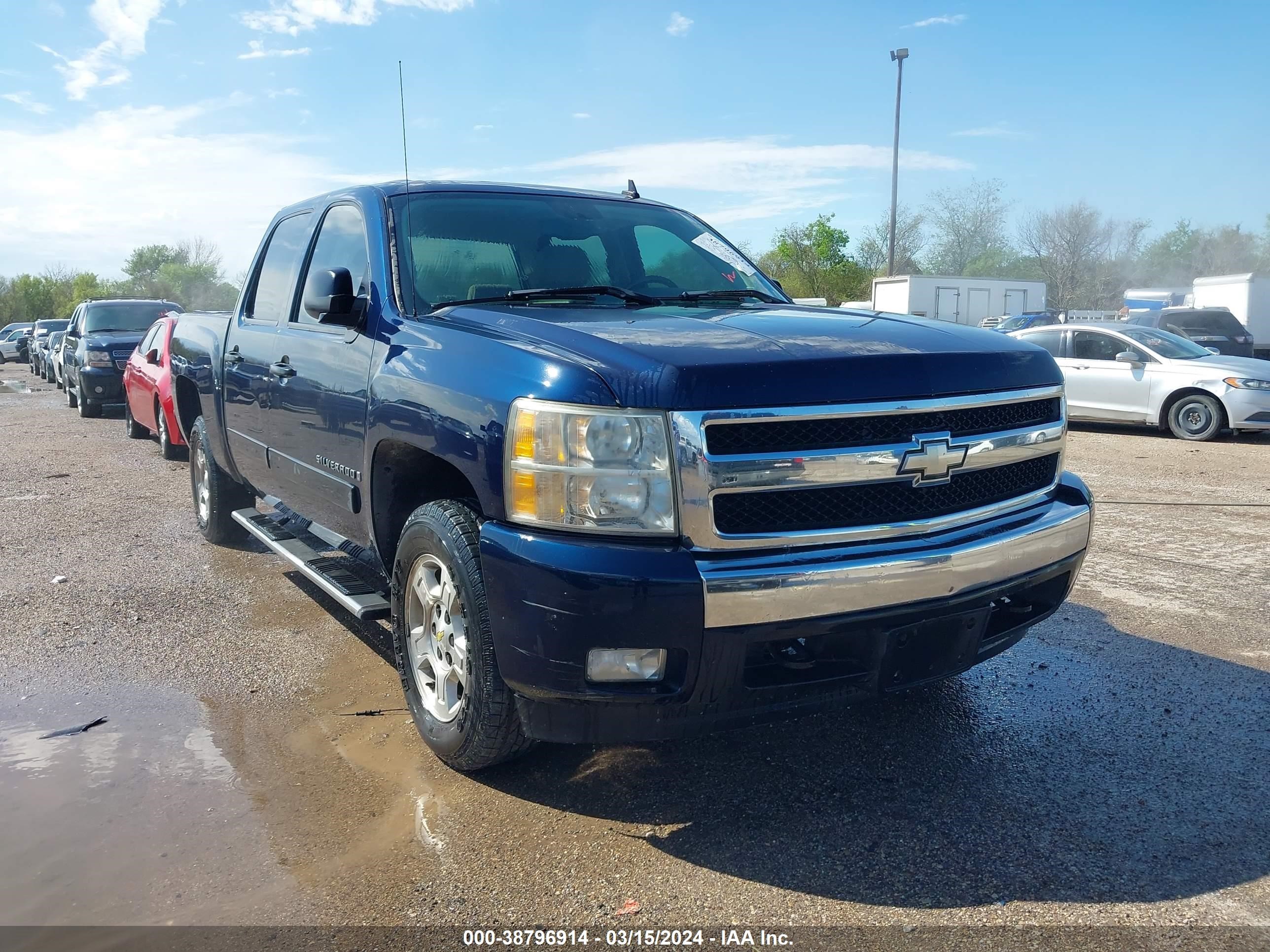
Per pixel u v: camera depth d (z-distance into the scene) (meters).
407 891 2.58
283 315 4.67
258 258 5.32
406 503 3.64
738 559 2.62
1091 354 12.98
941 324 3.47
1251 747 3.40
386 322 3.60
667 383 2.59
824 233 40.09
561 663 2.62
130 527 7.10
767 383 2.65
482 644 2.87
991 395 3.02
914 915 2.46
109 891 2.58
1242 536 6.57
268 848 2.79
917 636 2.86
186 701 3.88
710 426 2.59
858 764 3.29
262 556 6.20
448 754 3.14
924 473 2.84
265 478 4.92
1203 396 11.80
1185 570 5.70
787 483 2.65
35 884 2.62
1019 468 3.24
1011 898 2.53
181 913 2.49
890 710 3.74
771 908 2.50
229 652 4.44
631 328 3.02
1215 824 2.88
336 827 2.90
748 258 4.73
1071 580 3.46
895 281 29.56
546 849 2.78
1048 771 3.23
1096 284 52.25
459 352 3.09
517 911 2.49
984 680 4.04
